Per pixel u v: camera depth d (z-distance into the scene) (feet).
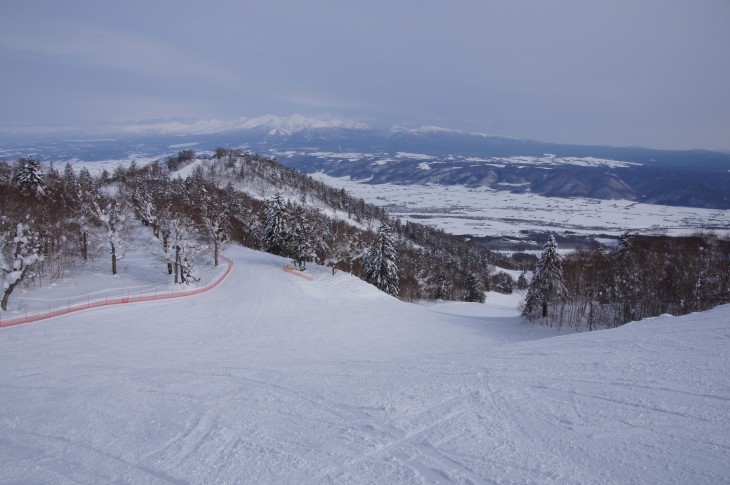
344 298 168.66
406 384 42.57
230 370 55.72
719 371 37.17
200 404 40.19
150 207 190.08
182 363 63.67
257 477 25.63
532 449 27.07
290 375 51.19
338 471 25.81
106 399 42.91
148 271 167.43
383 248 216.95
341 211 538.06
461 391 38.75
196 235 189.16
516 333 139.23
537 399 35.47
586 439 27.84
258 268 199.21
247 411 37.47
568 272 183.52
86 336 83.66
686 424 28.58
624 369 40.57
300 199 506.89
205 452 29.60
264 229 265.34
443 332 127.03
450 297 312.50
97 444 32.01
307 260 247.50
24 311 100.17
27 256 107.76
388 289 215.51
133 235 214.28
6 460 29.78
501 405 34.76
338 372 52.06
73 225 169.89
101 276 151.84
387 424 32.45
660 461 24.45
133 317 104.47
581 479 23.36
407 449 28.22
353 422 33.30
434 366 50.78
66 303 113.19
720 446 25.52
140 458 29.40
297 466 26.68
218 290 148.87
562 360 46.68
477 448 27.73
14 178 207.82
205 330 100.22
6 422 36.96
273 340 96.32
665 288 153.89
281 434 31.81
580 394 35.65
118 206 175.32
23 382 50.16
